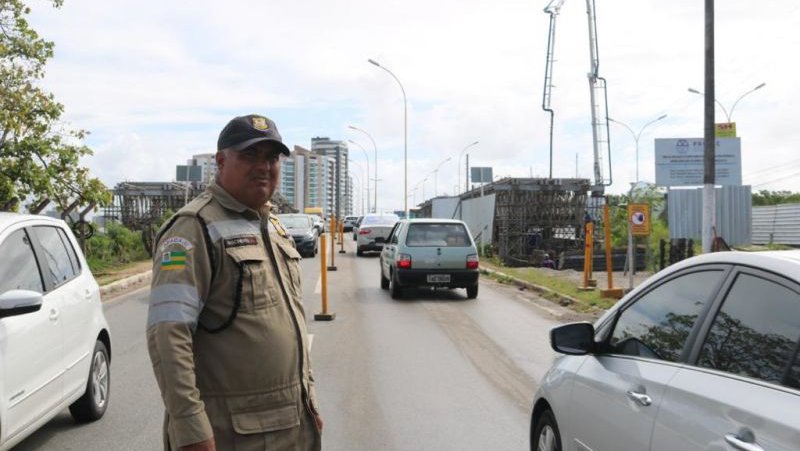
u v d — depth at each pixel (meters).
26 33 15.19
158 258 2.78
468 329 11.73
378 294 16.70
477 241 34.00
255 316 2.85
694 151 26.92
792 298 2.63
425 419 6.65
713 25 15.19
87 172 16.39
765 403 2.46
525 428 6.38
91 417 6.42
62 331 5.68
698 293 3.21
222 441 2.79
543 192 33.16
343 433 6.23
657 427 2.98
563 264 25.92
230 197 2.96
